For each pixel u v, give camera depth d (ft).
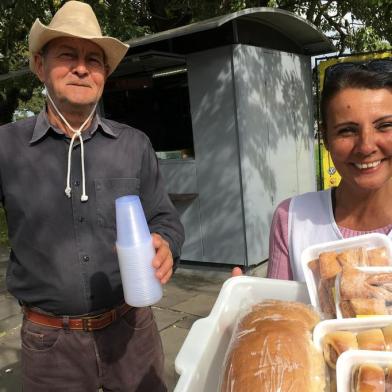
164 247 5.51
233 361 3.41
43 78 7.30
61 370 7.11
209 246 19.01
